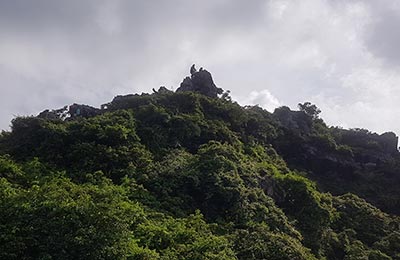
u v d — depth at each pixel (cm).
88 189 3041
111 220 2609
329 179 6875
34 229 2548
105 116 5150
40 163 4144
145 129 5031
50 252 2439
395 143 8269
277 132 7138
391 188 6844
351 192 6600
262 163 5291
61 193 2833
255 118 6694
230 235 3438
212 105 6284
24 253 2480
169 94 6366
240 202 4012
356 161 7444
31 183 3534
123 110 5350
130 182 3978
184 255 2847
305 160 6950
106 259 2470
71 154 4319
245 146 5791
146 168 4284
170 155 4728
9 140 4856
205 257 2825
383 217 5222
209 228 3525
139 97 6203
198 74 7519
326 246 4425
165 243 3014
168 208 3800
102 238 2502
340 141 8044
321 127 8162
